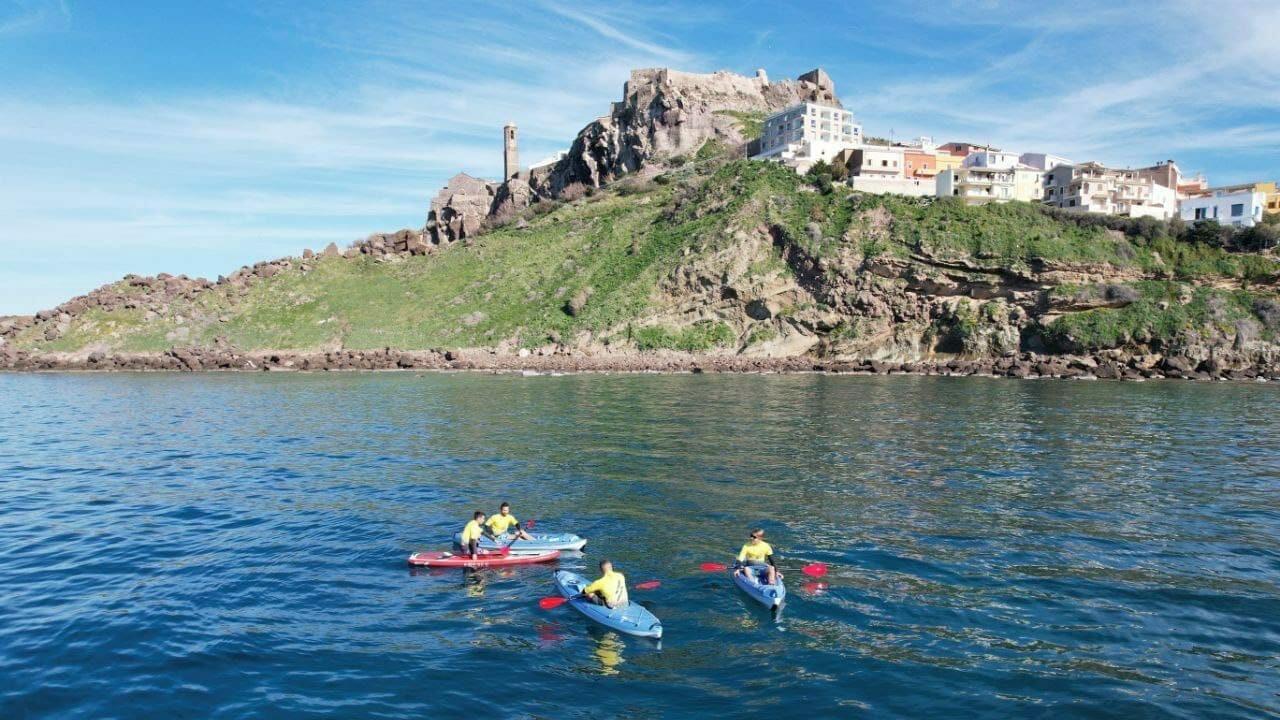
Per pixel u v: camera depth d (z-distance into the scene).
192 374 87.44
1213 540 21.12
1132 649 14.64
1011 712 12.48
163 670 14.25
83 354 103.69
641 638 15.38
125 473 32.00
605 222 121.94
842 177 105.44
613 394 57.97
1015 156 114.56
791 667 14.05
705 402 52.09
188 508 25.91
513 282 111.69
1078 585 17.80
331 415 48.53
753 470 29.70
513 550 20.09
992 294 82.38
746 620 16.11
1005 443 35.66
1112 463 31.11
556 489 27.00
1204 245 83.62
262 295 118.12
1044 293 80.12
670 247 101.94
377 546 21.30
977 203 96.69
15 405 57.78
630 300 95.75
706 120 153.25
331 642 15.36
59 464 34.28
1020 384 65.69
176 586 18.50
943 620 15.97
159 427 45.03
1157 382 68.06
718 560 19.67
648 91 160.62
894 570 18.80
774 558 19.64
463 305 109.25
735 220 96.31
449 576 18.97
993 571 18.69
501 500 25.72
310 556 20.56
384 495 26.80
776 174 105.44
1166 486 27.25
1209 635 15.23
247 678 13.92
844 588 17.66
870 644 14.92
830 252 88.38
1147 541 21.03
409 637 15.56
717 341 89.62
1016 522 22.78
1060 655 14.41
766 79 176.50
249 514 24.89
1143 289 78.81
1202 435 38.19
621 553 20.31
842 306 86.62
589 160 161.50
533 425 41.97
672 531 22.09
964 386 63.75
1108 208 99.88
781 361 82.75
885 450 33.78
